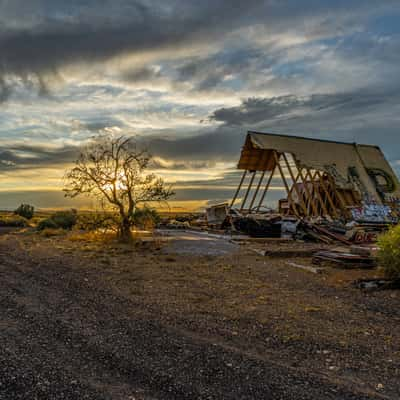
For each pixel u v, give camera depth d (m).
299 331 6.07
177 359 4.94
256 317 6.79
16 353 5.11
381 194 24.94
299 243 19.50
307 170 24.33
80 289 9.04
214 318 6.73
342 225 21.14
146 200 19.81
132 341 5.59
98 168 19.55
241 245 17.81
